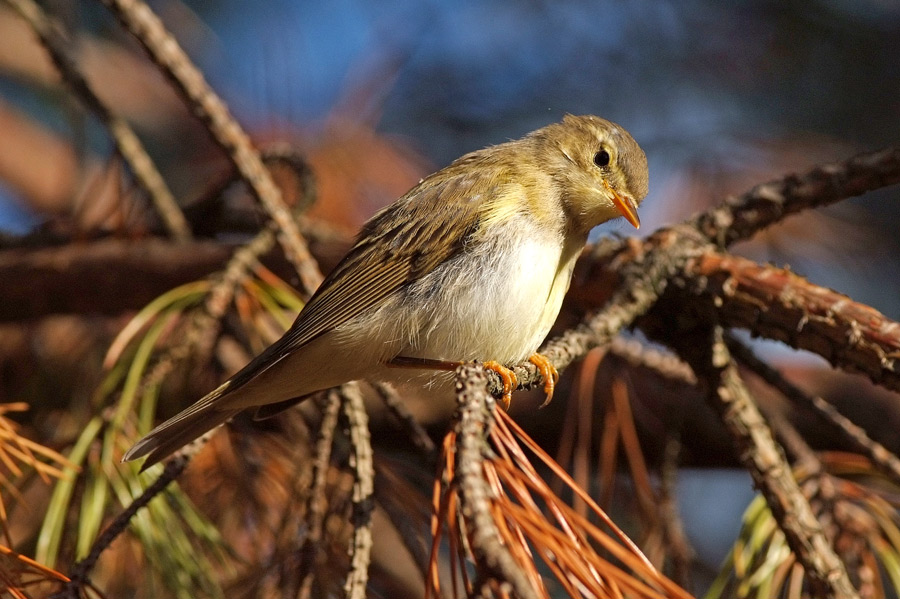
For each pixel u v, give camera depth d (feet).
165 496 23.41
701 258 26.53
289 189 38.47
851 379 37.55
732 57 41.70
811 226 36.24
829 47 41.24
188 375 28.78
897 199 40.68
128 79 47.39
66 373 33.81
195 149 46.01
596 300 30.22
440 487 16.69
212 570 24.57
